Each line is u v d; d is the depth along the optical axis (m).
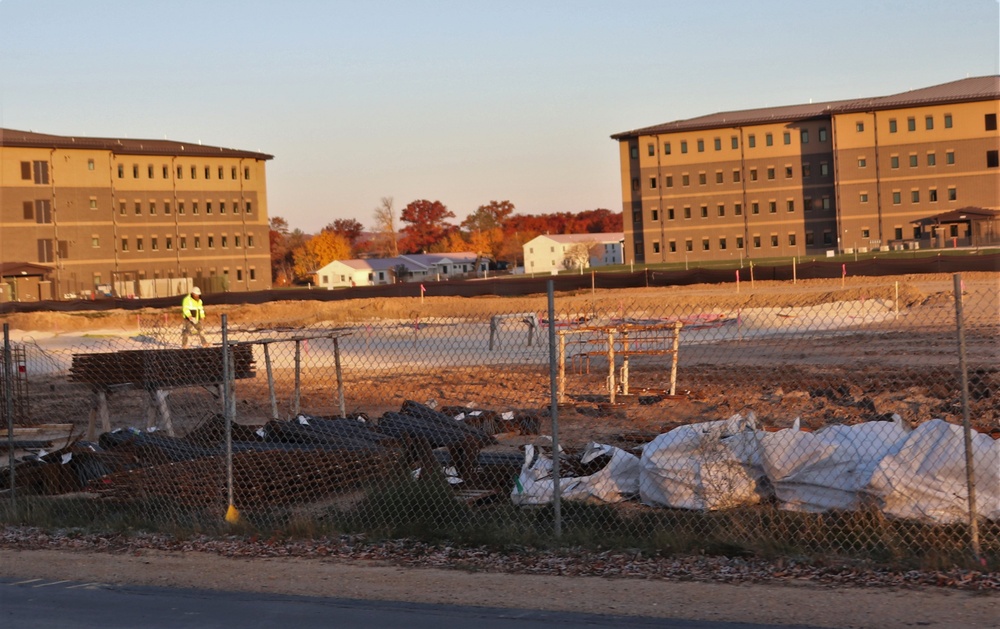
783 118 87.50
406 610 7.59
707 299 47.75
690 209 90.81
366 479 12.41
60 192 81.81
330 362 31.44
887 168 83.38
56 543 10.52
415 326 38.06
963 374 8.53
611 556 8.98
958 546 8.45
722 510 10.07
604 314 46.16
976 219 78.81
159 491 11.66
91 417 17.91
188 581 8.73
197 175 90.62
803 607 7.26
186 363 16.94
